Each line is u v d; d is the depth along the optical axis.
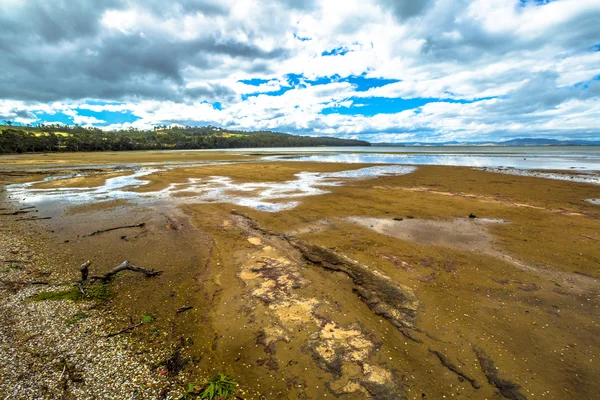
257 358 4.69
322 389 4.11
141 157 58.19
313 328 5.36
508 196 16.56
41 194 18.69
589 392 4.05
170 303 6.25
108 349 4.75
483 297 6.38
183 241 9.92
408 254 8.63
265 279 7.19
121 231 11.00
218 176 27.39
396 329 5.37
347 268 7.68
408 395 4.02
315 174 28.44
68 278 7.21
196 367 4.50
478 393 4.07
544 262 8.02
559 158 49.56
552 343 4.98
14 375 4.08
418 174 27.27
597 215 12.45
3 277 7.06
